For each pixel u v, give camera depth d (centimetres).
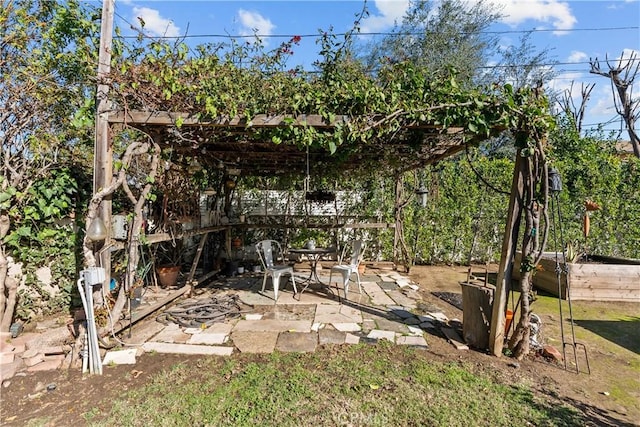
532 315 361
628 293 541
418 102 312
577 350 360
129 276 352
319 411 238
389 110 311
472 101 303
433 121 320
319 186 783
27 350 324
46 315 414
